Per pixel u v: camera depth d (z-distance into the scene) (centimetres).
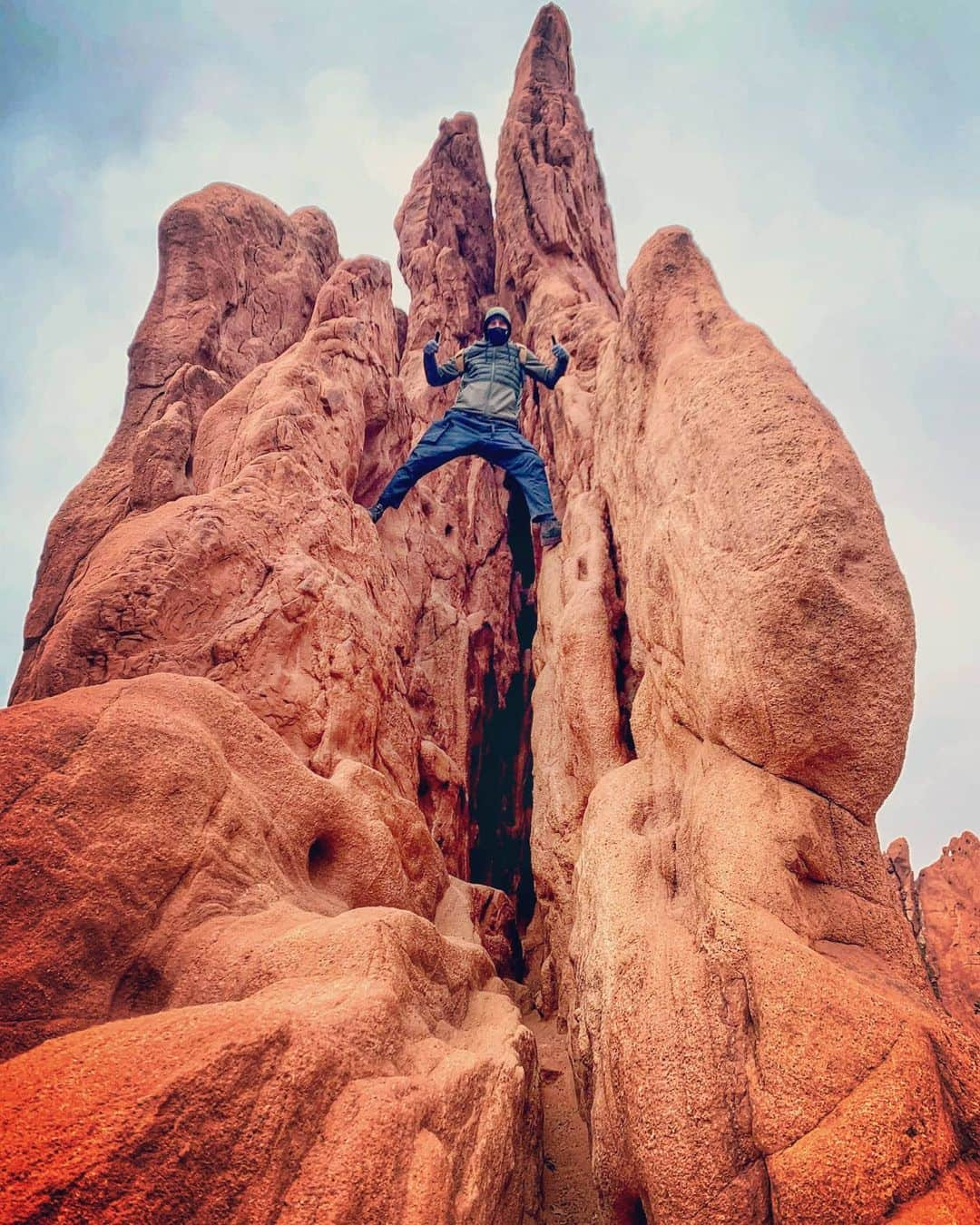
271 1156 333
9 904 430
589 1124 581
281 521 827
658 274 833
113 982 449
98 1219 286
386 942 480
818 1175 391
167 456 950
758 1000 448
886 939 515
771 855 506
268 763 601
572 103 1827
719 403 652
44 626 915
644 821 633
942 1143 401
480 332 1705
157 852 480
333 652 783
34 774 460
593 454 1073
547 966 818
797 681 539
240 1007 375
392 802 714
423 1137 380
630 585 845
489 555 1322
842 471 567
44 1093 312
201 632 722
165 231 1234
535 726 941
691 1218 412
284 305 1366
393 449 1159
